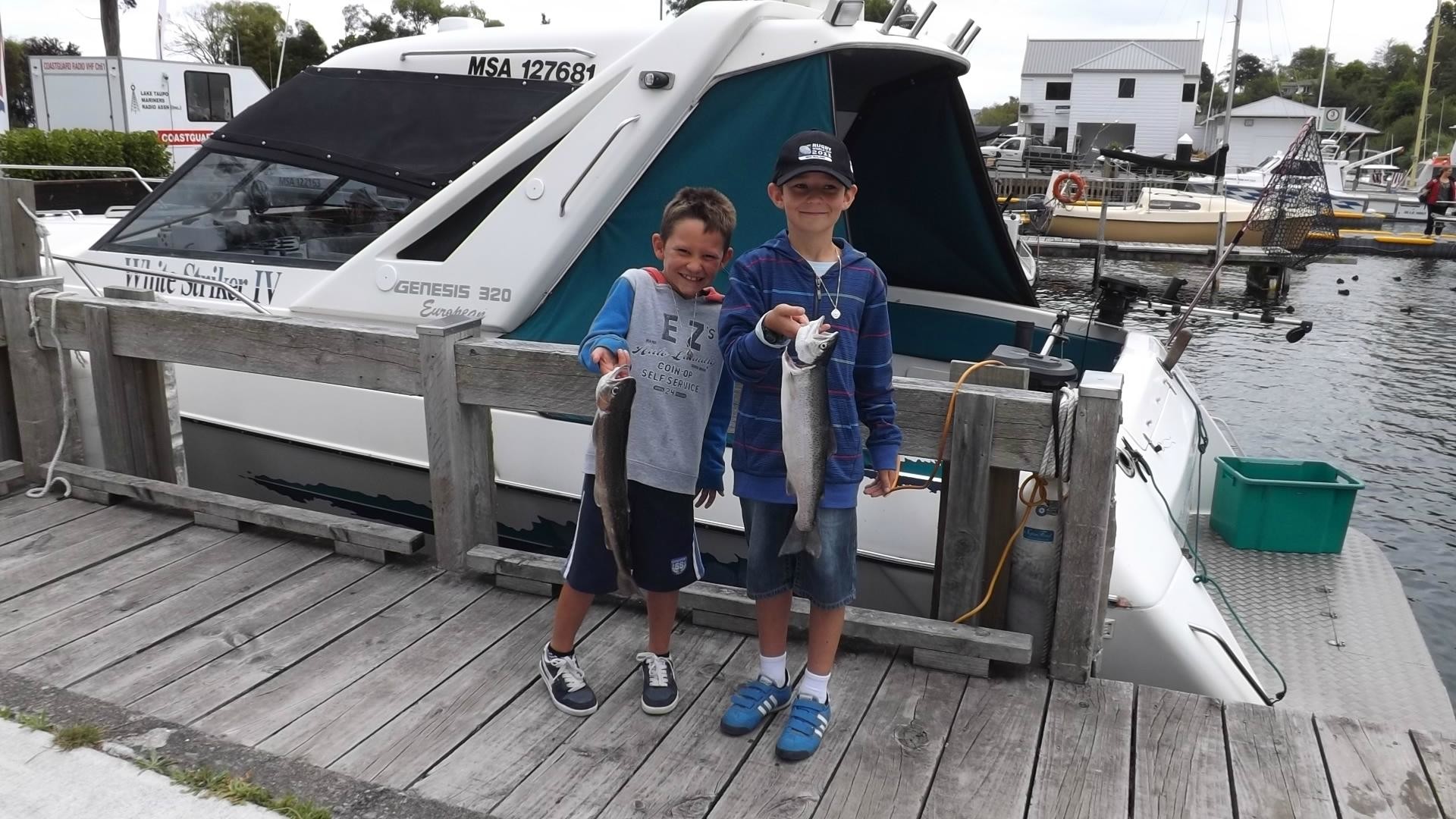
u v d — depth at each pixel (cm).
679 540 277
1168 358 532
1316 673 398
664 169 421
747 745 276
